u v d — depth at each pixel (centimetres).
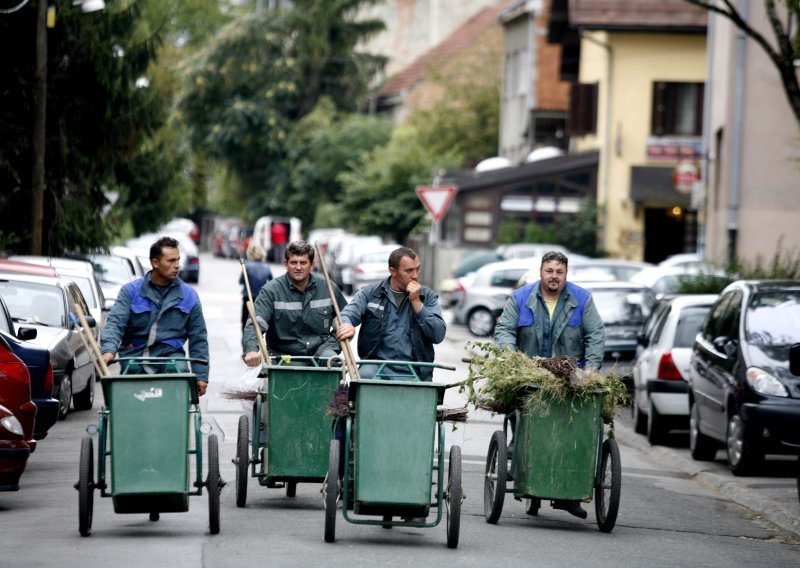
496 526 1633
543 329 1673
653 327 2817
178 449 1442
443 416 1466
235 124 11531
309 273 1756
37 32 3869
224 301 6369
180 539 1461
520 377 1563
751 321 2269
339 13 12019
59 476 1977
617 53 7025
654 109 7025
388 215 8831
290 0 12250
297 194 11450
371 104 12356
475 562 1373
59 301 2675
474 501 1834
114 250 4366
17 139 3959
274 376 1639
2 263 2780
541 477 1592
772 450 2141
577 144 7925
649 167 7019
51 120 4138
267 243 11081
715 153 4875
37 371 2178
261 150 11725
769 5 2619
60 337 2591
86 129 4209
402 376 1557
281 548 1412
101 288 3488
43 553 1370
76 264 3189
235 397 1694
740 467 2188
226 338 4534
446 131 9856
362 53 12225
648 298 3331
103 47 4103
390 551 1418
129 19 4181
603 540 1576
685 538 1645
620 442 2783
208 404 2819
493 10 11912
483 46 10388
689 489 2130
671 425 2648
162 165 5156
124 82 4169
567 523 1698
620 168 7094
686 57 7006
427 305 1576
